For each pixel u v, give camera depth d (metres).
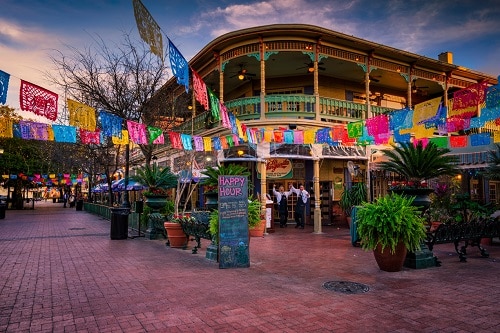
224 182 7.78
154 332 4.12
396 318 4.55
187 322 4.42
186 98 18.66
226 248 7.63
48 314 4.73
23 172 32.84
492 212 11.31
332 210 17.84
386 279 6.61
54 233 14.38
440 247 10.49
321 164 17.20
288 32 15.29
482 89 7.49
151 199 12.86
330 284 6.24
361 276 6.85
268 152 14.77
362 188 16.38
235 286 6.11
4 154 31.20
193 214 11.55
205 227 9.05
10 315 4.70
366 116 17.22
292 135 11.62
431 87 21.56
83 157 22.23
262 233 13.16
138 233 13.20
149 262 8.26
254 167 17.61
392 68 17.91
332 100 16.48
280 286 6.12
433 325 4.31
